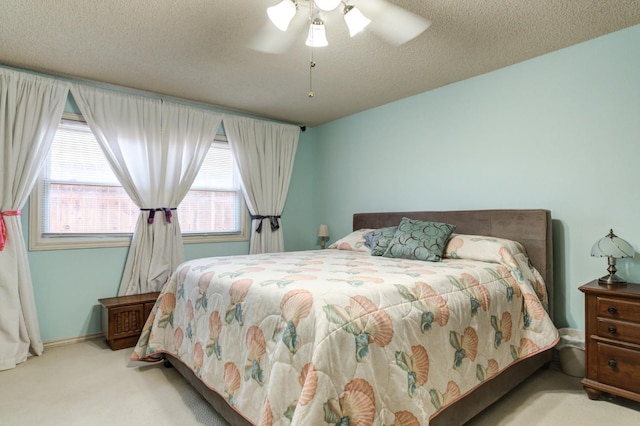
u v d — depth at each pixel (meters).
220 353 1.86
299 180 4.80
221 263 2.46
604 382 2.06
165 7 2.10
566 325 2.64
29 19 2.21
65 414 1.95
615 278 2.22
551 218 2.69
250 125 4.23
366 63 2.86
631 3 2.05
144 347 2.50
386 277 1.88
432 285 1.84
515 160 2.90
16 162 2.79
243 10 2.13
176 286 2.53
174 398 2.12
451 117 3.32
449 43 2.53
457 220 3.15
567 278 2.64
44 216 3.06
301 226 4.82
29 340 2.77
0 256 2.66
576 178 2.59
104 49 2.62
